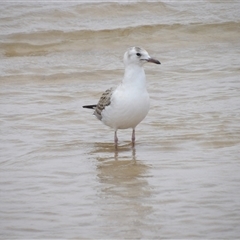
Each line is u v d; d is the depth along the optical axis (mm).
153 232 9891
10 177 12305
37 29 24734
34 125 15602
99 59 22188
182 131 14898
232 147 13773
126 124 13750
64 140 14586
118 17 26406
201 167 12617
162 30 24859
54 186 11836
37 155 13562
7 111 16625
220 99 17219
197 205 10789
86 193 11453
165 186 11664
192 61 21406
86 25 25391
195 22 25484
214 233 9836
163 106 16781
